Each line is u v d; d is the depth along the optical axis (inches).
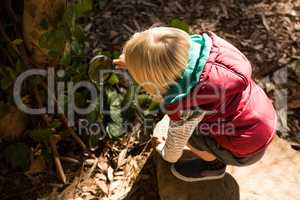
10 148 89.1
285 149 92.7
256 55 108.0
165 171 86.3
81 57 93.0
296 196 85.1
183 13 115.0
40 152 91.7
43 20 80.4
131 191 88.3
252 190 85.6
